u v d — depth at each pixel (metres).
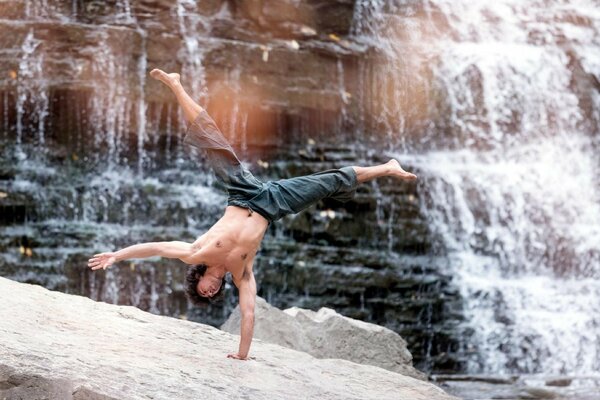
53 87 25.48
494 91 30.44
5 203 23.58
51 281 22.23
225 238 11.02
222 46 27.16
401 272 25.22
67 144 25.78
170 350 11.37
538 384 20.80
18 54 25.44
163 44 26.64
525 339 24.84
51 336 10.53
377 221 26.16
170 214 25.02
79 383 8.95
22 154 25.34
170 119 26.67
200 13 27.42
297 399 10.44
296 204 11.44
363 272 24.52
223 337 13.09
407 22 30.52
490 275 26.80
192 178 26.73
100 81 25.91
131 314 12.96
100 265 10.67
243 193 11.22
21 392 8.86
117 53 26.17
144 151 26.45
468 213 27.59
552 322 25.20
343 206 25.97
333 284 24.16
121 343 11.12
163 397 9.26
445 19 31.16
